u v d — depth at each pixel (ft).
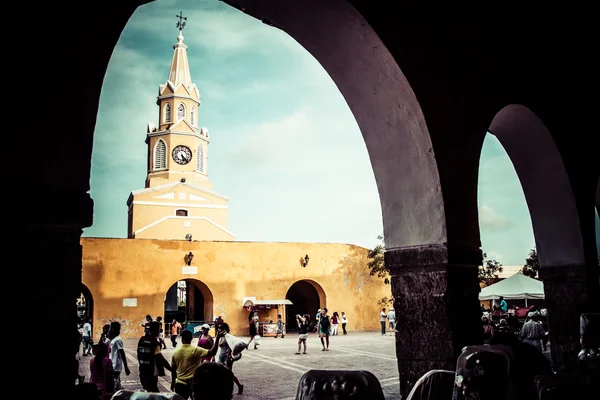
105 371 19.30
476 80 15.61
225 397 6.50
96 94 8.31
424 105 13.62
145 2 9.21
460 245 13.82
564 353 20.08
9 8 7.66
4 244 7.22
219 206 151.02
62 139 7.84
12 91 7.52
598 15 18.21
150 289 76.84
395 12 13.38
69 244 7.79
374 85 14.12
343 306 86.94
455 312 13.37
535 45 18.53
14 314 7.18
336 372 5.11
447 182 13.83
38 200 7.43
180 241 79.41
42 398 7.22
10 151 7.37
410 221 14.44
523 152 20.40
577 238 19.89
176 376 20.02
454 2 15.38
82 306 84.74
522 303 79.05
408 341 14.06
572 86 20.52
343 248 88.53
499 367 5.60
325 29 13.38
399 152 14.56
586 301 19.49
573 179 19.84
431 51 14.24
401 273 14.57
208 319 82.07
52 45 7.95
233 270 81.66
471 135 14.90
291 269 84.79
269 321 82.74
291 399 26.35
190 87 171.63
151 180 158.92
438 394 7.65
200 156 169.48
